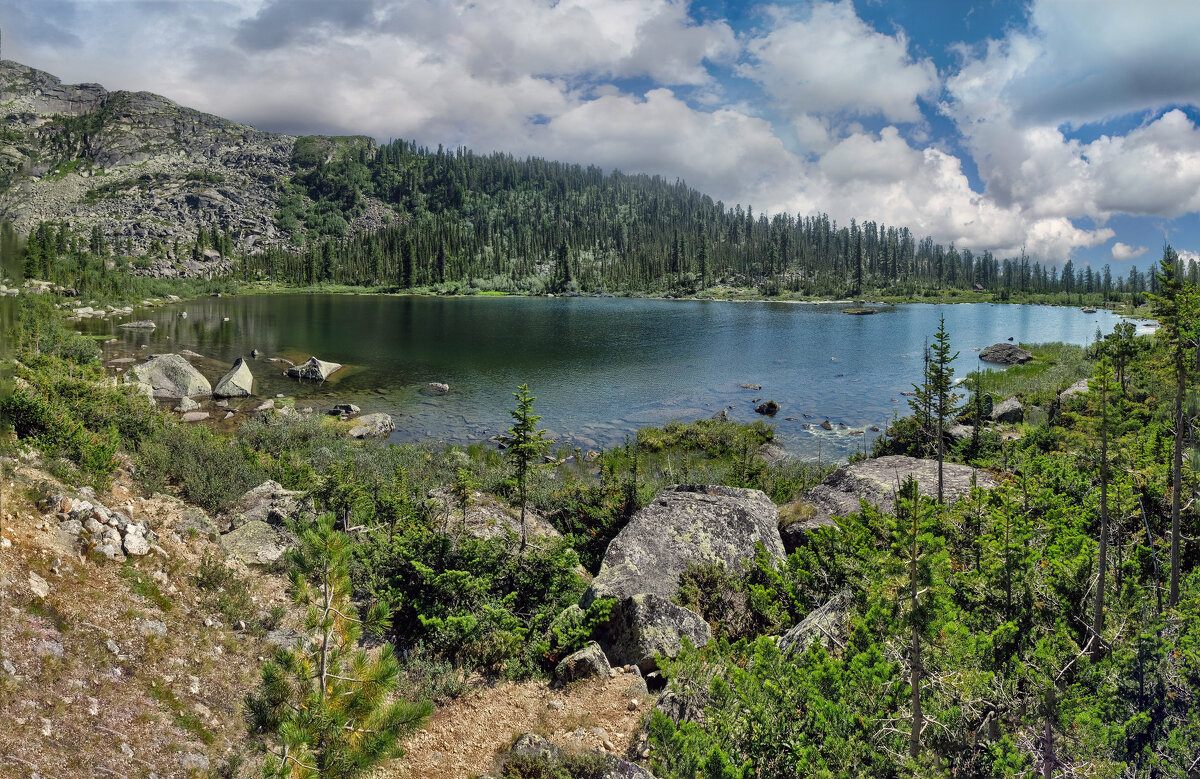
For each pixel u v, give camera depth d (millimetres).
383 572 13125
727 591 14578
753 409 45938
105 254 189750
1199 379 12117
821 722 7512
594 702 10609
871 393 51406
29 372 19969
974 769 7262
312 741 6742
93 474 13188
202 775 7504
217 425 36250
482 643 11602
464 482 17266
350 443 31609
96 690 7664
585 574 17203
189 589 10945
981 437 31094
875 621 8461
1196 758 7086
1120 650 8797
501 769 8539
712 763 7078
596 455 34438
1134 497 13078
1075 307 168625
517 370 60188
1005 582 10664
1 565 8336
